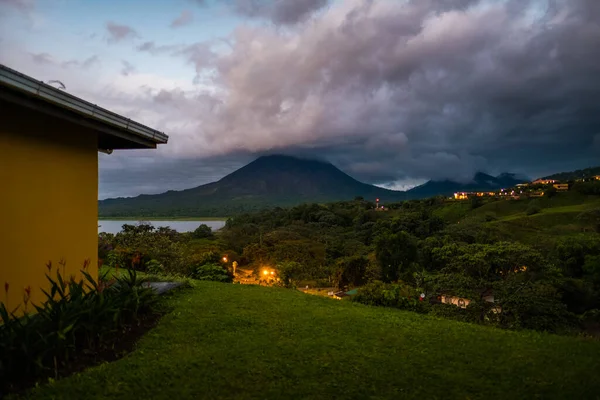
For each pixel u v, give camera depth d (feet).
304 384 13.62
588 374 15.21
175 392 12.71
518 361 16.43
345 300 30.48
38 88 13.64
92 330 15.60
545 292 36.06
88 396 12.26
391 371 14.98
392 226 187.52
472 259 44.83
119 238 48.65
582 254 102.37
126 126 19.44
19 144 16.67
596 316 46.68
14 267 16.39
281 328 20.29
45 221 18.10
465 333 20.68
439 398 12.93
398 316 24.40
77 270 20.29
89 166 21.47
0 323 15.31
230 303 25.20
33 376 13.47
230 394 12.78
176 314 21.62
